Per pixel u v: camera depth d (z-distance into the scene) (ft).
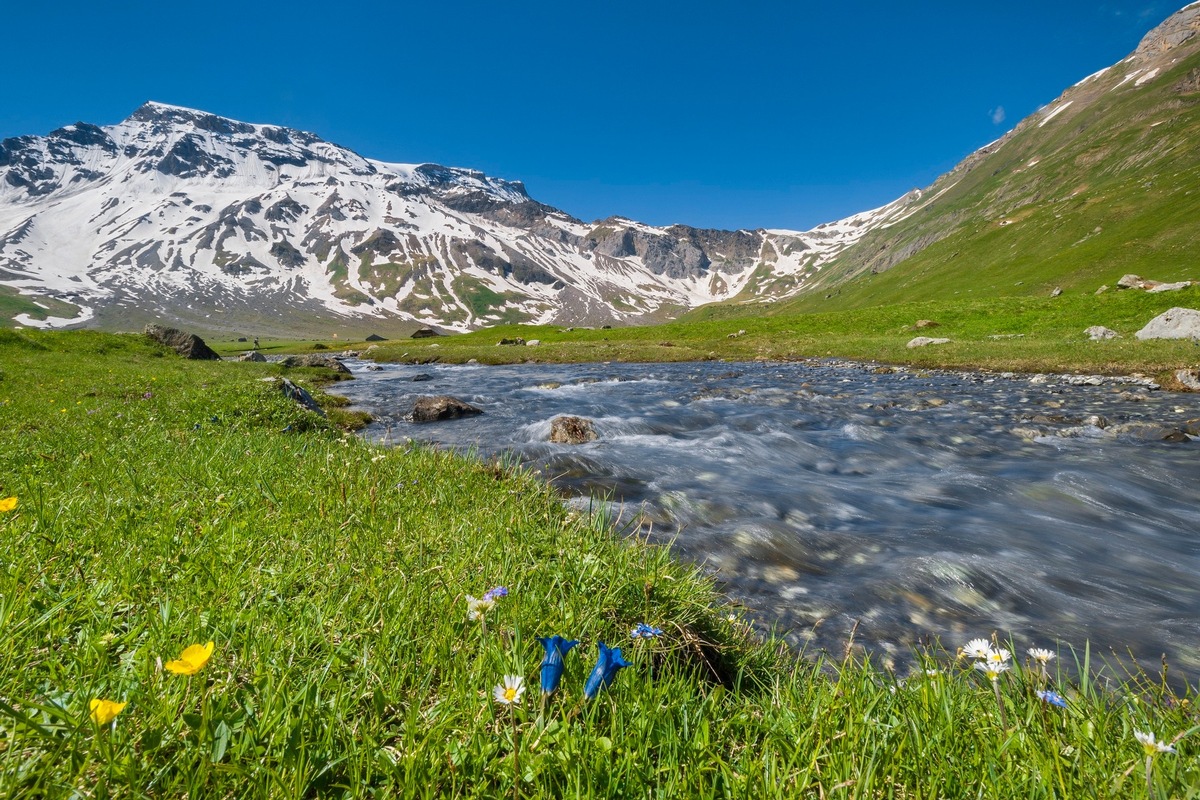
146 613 8.42
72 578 9.80
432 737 6.61
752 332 237.04
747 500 31.89
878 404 71.41
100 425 34.09
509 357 197.47
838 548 25.25
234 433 32.27
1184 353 99.14
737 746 7.46
